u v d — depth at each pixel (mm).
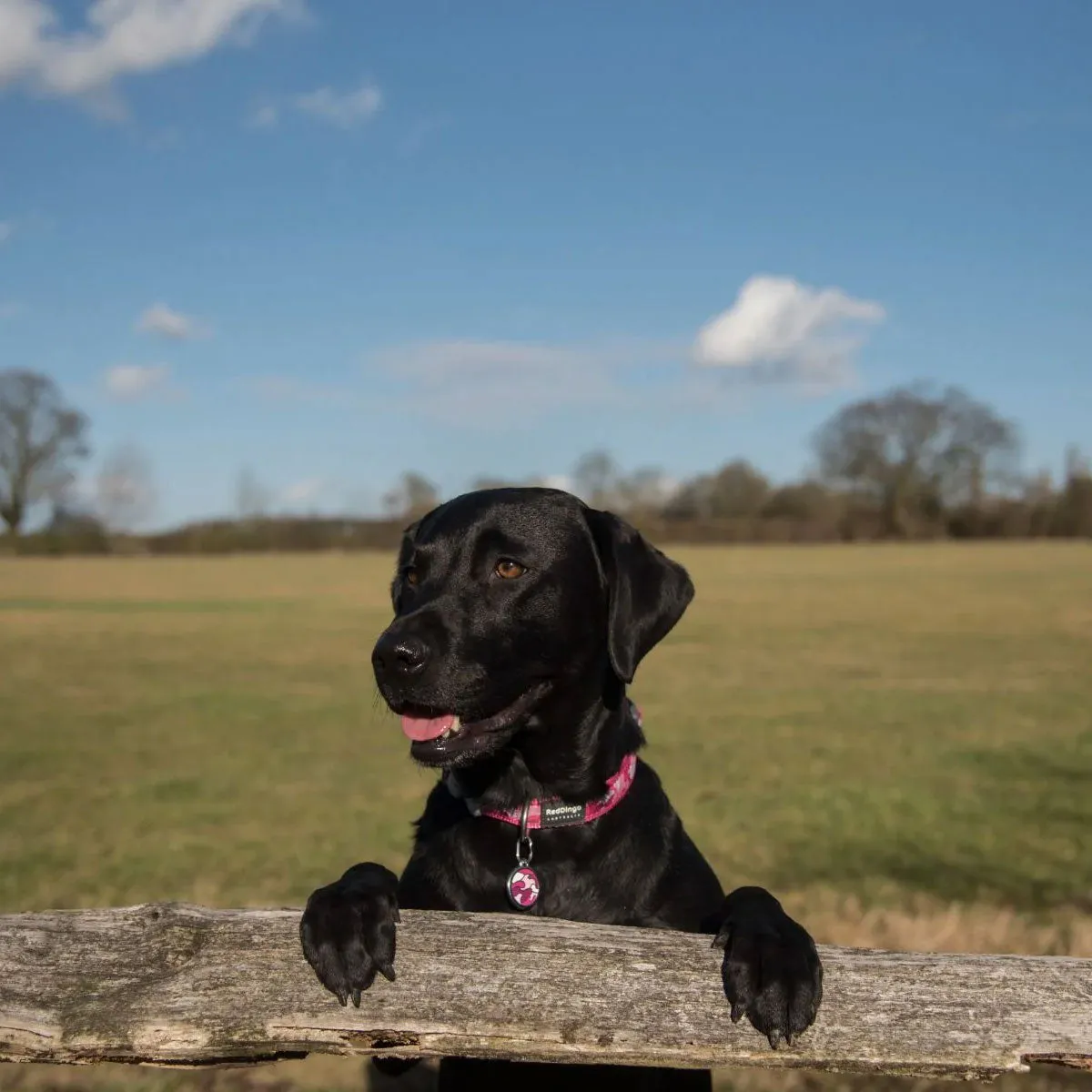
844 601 10031
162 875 2240
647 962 889
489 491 1288
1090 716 4215
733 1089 1417
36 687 5266
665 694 4840
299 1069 1493
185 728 4164
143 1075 1466
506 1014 876
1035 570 14281
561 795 1199
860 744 3676
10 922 921
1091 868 2242
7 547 22953
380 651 1165
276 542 23875
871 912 1935
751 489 26859
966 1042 854
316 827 2664
